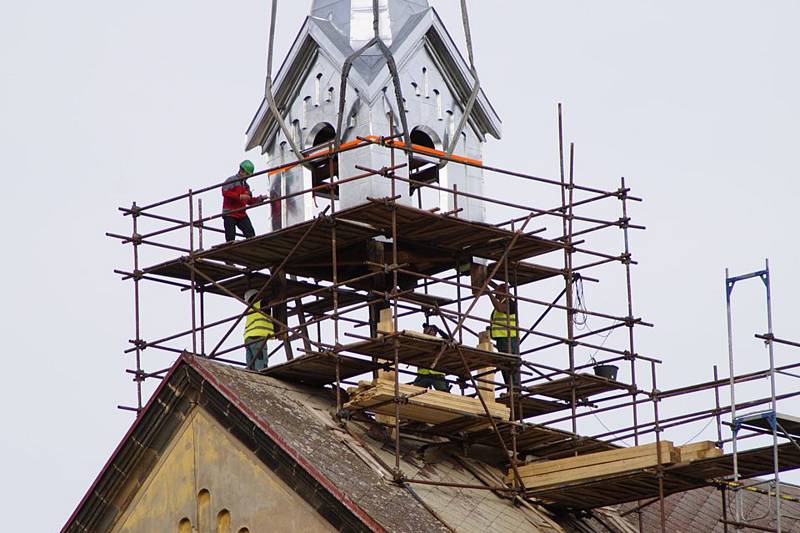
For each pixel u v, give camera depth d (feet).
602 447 609.42
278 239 588.91
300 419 555.28
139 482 554.05
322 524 522.47
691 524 645.92
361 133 595.47
